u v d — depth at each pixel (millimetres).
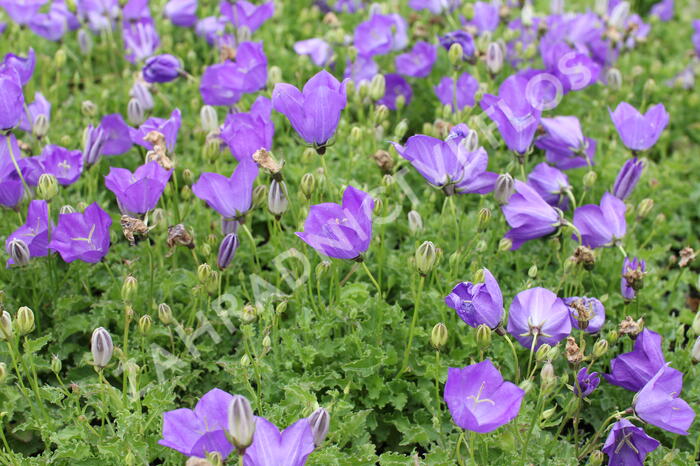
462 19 1638
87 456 1213
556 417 1293
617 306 1373
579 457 1242
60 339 1299
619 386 1284
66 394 1242
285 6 1812
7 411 1242
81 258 1254
